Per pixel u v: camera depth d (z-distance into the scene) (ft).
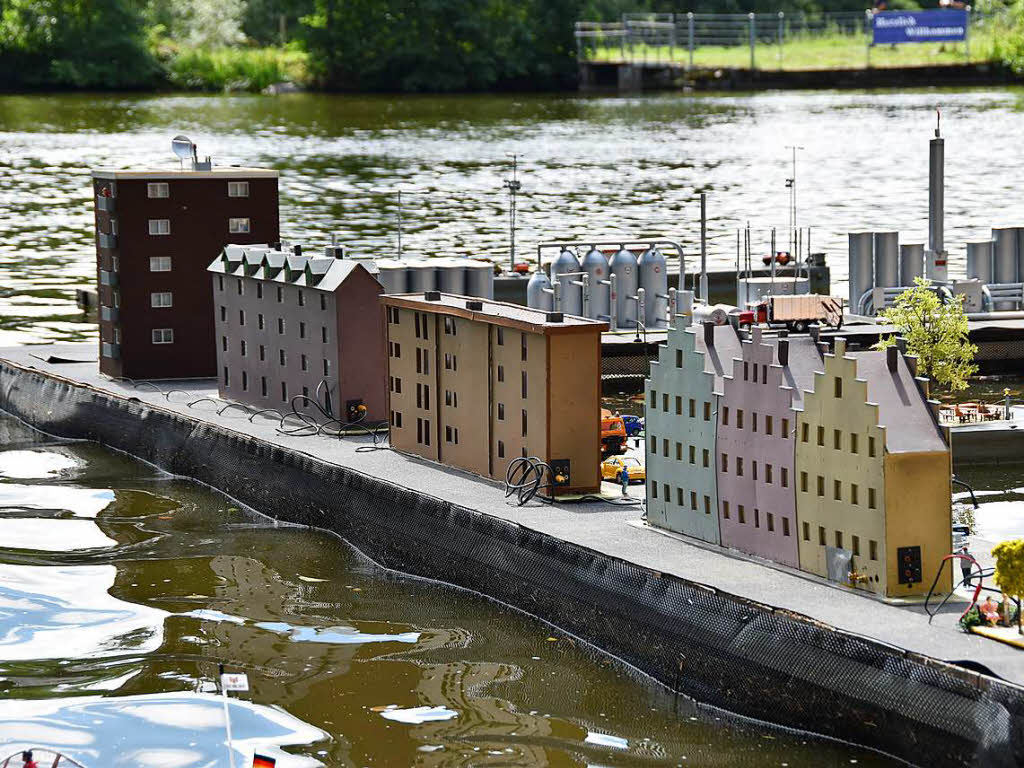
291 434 232.94
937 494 149.38
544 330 187.32
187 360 277.64
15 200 561.84
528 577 178.40
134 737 150.61
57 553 209.36
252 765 144.15
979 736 130.82
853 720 140.97
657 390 176.35
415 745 147.74
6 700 159.53
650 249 312.50
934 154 310.65
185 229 273.54
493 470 201.05
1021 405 262.47
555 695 157.99
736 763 140.97
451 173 632.38
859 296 312.29
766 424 161.17
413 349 213.87
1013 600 145.89
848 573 153.07
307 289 234.38
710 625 154.40
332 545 209.97
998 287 314.55
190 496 236.22
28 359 300.20
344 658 169.89
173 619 183.52
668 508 176.65
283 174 627.05
